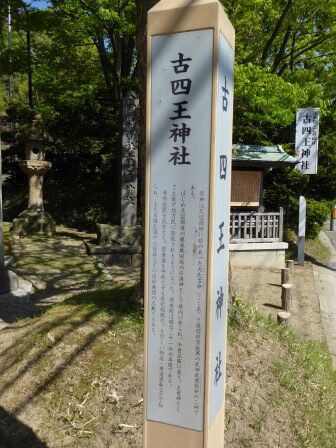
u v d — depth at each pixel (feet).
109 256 33.17
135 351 11.53
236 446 9.57
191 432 7.08
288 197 44.24
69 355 11.43
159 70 6.81
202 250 6.74
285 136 43.70
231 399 10.75
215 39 6.42
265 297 27.12
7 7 36.58
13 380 11.10
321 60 40.68
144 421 7.35
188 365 7.00
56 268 28.78
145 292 7.18
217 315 7.14
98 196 50.24
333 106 41.81
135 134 34.12
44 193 50.39
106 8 37.58
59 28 38.70
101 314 13.35
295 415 11.05
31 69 43.68
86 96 47.85
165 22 6.70
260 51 38.83
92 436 9.47
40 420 9.95
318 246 46.75
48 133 45.16
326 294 29.40
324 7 33.96
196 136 6.65
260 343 13.70
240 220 34.37
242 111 34.19
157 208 6.98
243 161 32.73
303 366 13.60
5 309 19.85
